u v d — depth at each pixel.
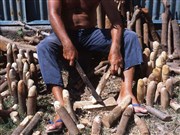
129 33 2.14
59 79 2.07
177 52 2.62
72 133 1.83
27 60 2.31
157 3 2.86
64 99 1.95
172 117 2.02
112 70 2.06
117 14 2.17
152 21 2.80
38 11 2.93
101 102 2.04
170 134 1.91
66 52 2.03
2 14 2.94
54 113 2.06
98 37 2.19
